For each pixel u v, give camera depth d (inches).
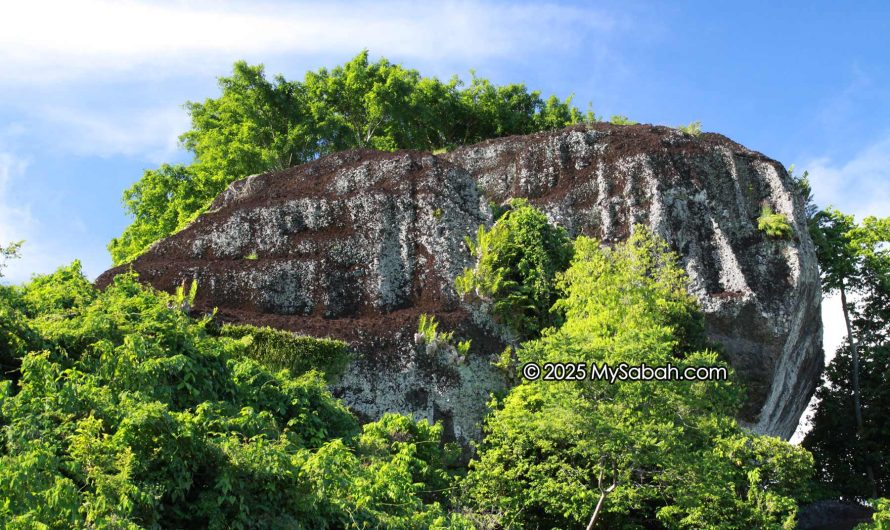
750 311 1146.7
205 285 1073.5
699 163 1286.9
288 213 1159.6
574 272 1008.2
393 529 563.2
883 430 1318.9
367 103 1737.2
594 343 765.9
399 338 992.9
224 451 521.3
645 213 1235.9
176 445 500.4
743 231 1239.5
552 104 1904.5
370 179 1200.8
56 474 434.3
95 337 617.6
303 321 1016.9
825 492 1275.8
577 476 811.4
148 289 900.0
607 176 1284.4
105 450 476.4
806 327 1264.8
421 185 1171.9
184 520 502.0
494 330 1053.2
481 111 1866.4
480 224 1159.6
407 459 711.7
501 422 869.8
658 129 1365.7
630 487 794.2
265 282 1075.9
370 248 1116.5
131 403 518.9
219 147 1632.6
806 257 1246.3
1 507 405.7
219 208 1237.1
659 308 1004.6
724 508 818.2
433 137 1862.7
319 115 1717.5
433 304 1071.6
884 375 1358.3
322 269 1093.8
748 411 1119.0
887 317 1464.1
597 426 733.9
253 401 678.5
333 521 550.3
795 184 1353.3
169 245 1156.5
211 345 690.2
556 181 1317.7
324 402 735.7
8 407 490.6
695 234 1221.1
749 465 885.8
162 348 629.3
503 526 816.9
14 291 707.4
